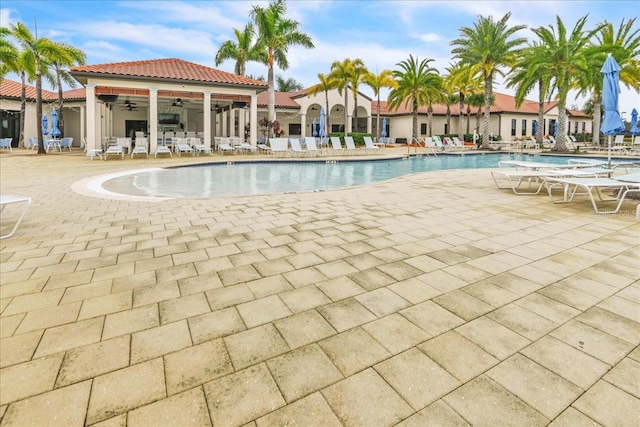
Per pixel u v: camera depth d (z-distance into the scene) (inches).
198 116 1154.0
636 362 81.4
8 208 236.2
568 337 91.0
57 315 101.0
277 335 92.1
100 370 78.7
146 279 125.3
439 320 99.1
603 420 65.7
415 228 191.2
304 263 140.5
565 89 888.9
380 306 106.9
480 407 68.8
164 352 85.0
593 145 1138.0
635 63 969.5
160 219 208.2
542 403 69.7
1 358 82.1
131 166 543.5
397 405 69.3
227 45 1106.1
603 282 122.8
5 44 773.3
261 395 71.9
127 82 743.1
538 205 253.1
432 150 994.7
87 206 243.0
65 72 994.1
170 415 66.8
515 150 1005.2
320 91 1190.9
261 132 1248.2
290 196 285.9
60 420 65.4
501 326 96.1
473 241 168.4
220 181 441.1
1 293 113.9
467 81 1146.0
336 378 76.6
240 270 133.4
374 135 1524.4
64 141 917.8
